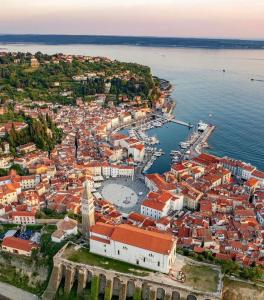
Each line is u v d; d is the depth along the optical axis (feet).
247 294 590.14
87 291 630.33
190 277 599.57
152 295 593.01
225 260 644.27
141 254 618.03
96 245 654.12
